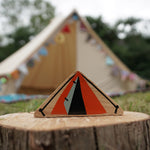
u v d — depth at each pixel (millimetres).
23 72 5613
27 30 21156
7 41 21281
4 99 5074
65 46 6609
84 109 1604
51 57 6332
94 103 1624
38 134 1152
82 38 6977
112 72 7371
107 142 1229
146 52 15750
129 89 7680
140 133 1365
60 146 1151
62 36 6559
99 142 1210
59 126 1219
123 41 18281
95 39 7152
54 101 1597
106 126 1243
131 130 1323
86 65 6961
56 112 1580
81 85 1641
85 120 1394
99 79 7109
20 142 1214
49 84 6168
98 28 18031
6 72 5355
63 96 1609
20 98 5293
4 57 19141
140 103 2865
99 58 7254
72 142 1168
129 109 2627
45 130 1153
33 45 6684
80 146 1176
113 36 17812
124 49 16359
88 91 1638
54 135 1153
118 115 1616
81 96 1624
